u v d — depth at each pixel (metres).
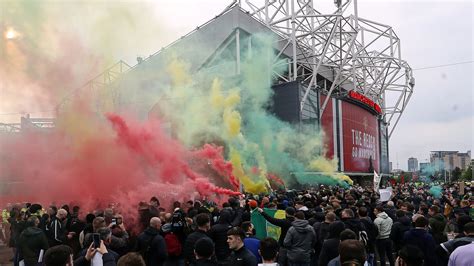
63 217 9.71
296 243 7.93
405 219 9.07
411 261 4.55
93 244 5.18
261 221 9.70
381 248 10.69
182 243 7.78
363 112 57.72
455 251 5.24
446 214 13.17
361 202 11.62
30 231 8.27
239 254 5.54
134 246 7.59
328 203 12.41
